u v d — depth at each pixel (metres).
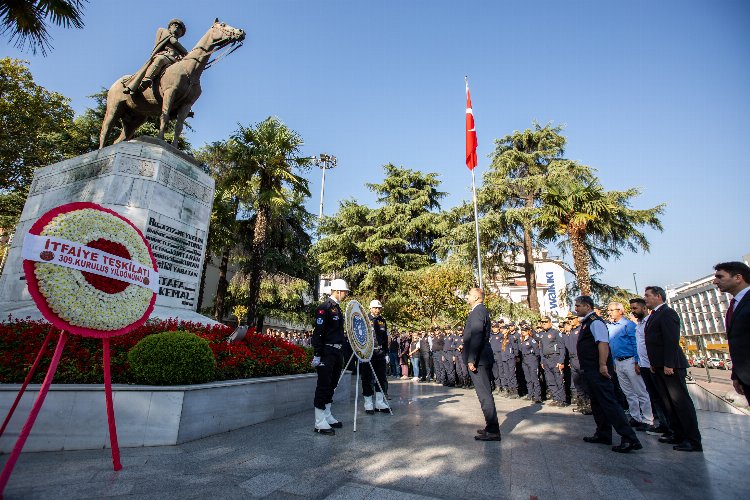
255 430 5.02
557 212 18.12
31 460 3.55
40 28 7.85
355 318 6.33
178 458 3.70
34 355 4.47
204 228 8.32
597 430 4.74
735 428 5.96
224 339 6.42
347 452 3.98
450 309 19.67
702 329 76.25
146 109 8.91
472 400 8.41
